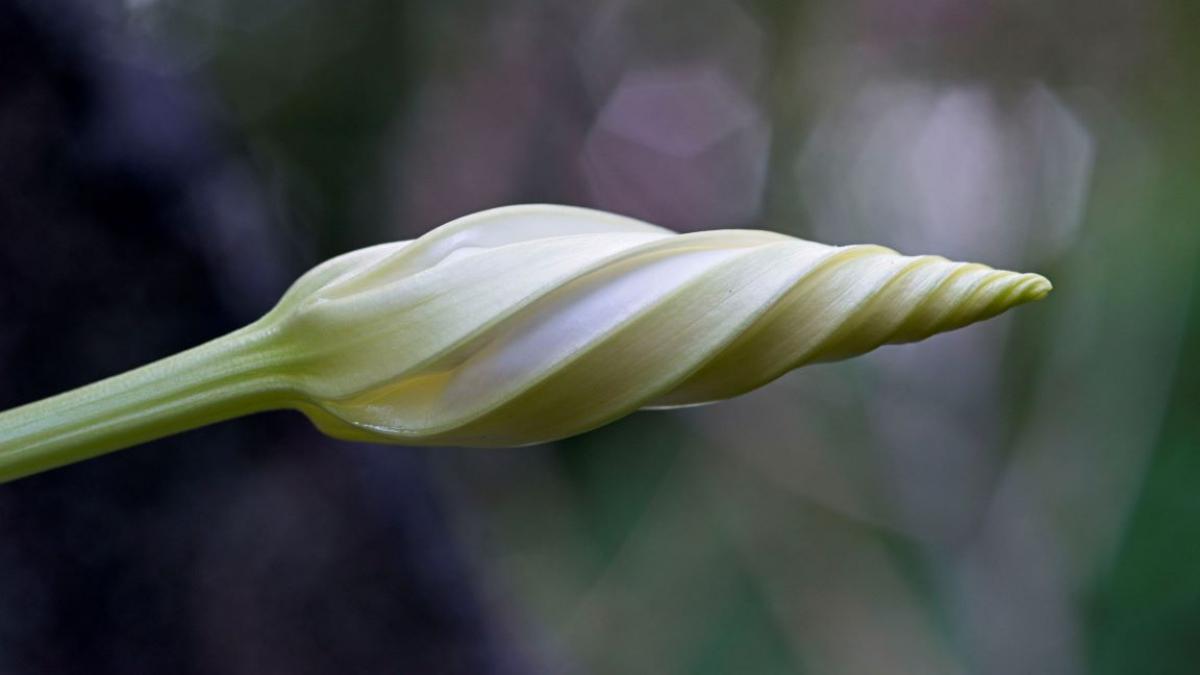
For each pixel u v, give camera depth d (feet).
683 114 2.68
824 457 2.01
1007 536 1.89
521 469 2.07
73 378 1.09
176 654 1.10
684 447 2.11
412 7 2.39
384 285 0.86
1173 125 2.31
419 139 2.37
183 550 1.11
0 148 1.07
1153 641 1.88
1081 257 2.15
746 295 0.84
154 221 1.10
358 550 1.13
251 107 2.28
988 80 2.46
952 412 2.00
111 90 1.09
